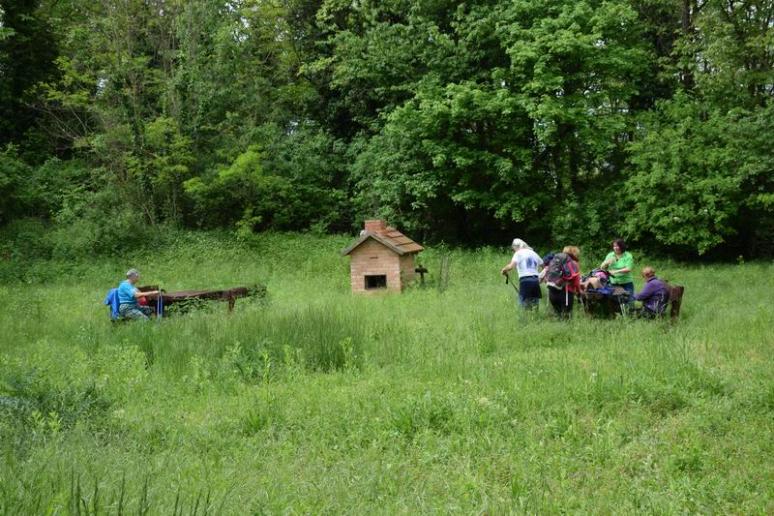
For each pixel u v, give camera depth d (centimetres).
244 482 505
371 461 566
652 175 2331
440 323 1246
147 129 2788
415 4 2814
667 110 2530
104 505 412
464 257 2512
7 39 3120
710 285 1777
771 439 581
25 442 566
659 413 667
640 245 2634
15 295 1923
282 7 3262
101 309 1675
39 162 3186
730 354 898
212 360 956
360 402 709
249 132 2944
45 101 2994
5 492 408
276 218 3025
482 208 2889
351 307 1478
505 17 2633
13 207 2872
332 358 954
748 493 482
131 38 2852
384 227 1956
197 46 2912
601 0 2638
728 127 2258
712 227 2384
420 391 757
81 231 2623
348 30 3042
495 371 825
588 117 2533
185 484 496
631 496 484
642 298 1219
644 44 2709
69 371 931
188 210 3047
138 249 2664
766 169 2153
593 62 2491
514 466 538
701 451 555
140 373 906
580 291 1295
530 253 1359
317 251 2702
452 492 496
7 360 973
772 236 2484
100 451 566
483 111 2581
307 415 693
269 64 3384
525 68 2553
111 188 2764
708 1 2417
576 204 2564
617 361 855
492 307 1410
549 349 993
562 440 593
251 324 1102
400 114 2656
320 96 3288
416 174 2723
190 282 2239
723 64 2348
